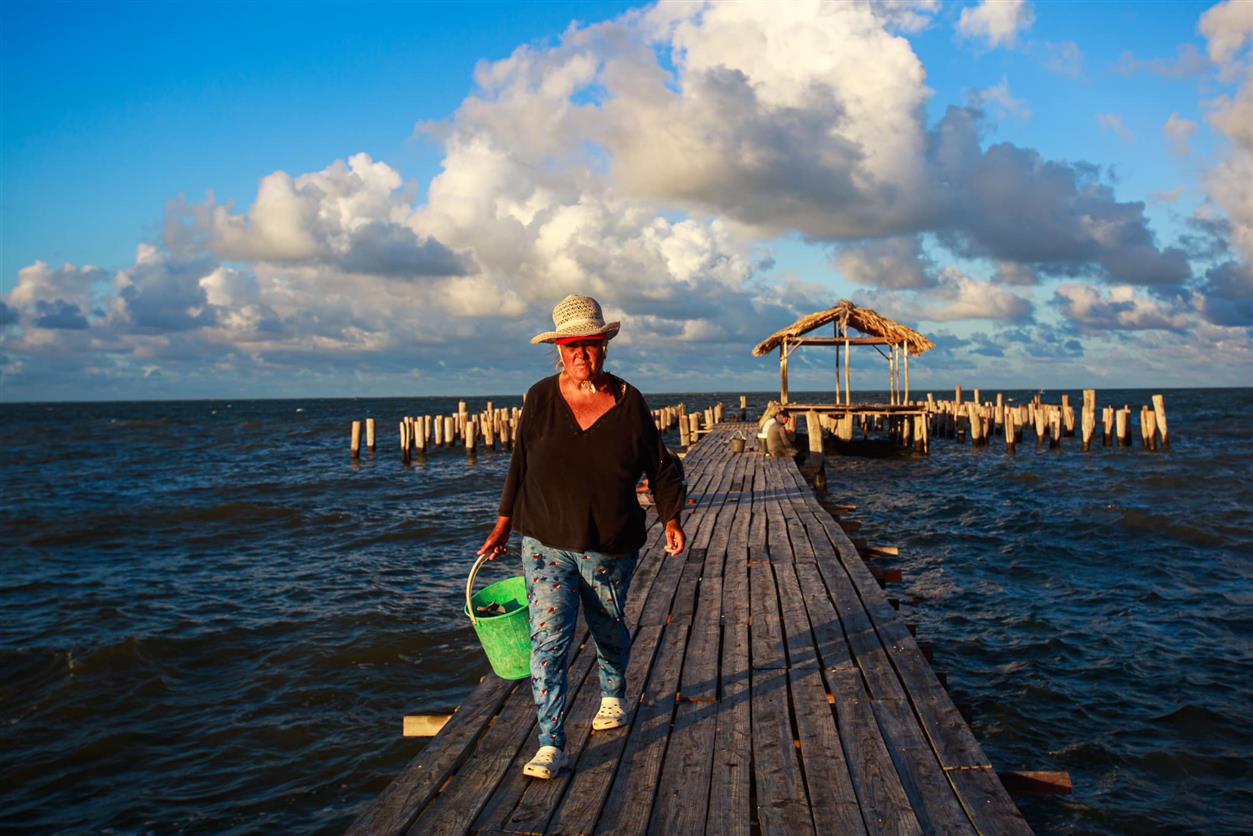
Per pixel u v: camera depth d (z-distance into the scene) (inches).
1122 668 301.4
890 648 187.0
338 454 1477.6
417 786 121.5
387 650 329.1
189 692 293.6
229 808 216.1
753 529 354.3
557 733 124.6
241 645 342.0
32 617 391.2
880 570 292.8
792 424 1149.7
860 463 1096.8
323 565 502.9
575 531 122.3
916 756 131.8
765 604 228.7
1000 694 279.9
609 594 129.0
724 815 114.0
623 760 130.8
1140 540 535.8
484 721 146.6
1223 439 1492.4
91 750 249.8
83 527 658.8
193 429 2591.0
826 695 159.6
